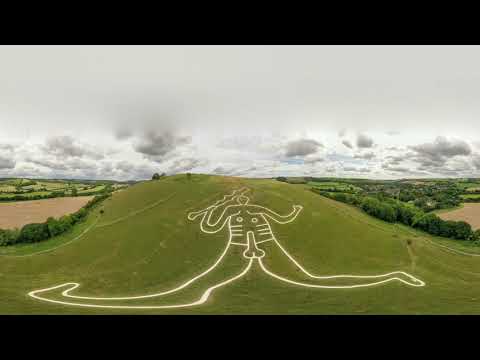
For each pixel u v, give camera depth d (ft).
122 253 141.49
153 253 139.95
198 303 96.43
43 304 92.84
